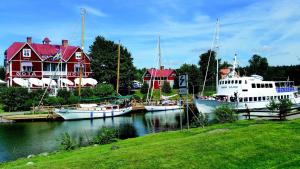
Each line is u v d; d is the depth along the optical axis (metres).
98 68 83.75
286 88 58.47
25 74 73.44
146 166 12.49
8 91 55.72
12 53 72.81
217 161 13.20
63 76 78.81
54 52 79.88
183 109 67.31
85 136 35.91
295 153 14.27
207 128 24.11
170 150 14.65
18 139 34.12
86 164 12.82
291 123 21.28
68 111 50.72
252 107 52.41
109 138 23.08
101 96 67.50
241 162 13.17
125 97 66.19
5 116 48.09
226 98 53.22
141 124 47.19
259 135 17.41
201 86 92.19
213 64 95.19
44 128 42.44
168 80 105.69
